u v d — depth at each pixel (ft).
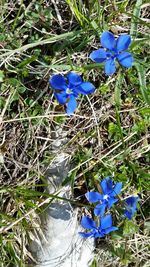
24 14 0.74
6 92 0.75
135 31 0.74
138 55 0.77
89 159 0.78
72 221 0.82
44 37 0.76
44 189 0.80
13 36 0.74
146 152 0.82
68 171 0.79
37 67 0.75
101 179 0.80
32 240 0.82
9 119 0.77
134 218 0.83
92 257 0.85
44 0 0.75
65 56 0.76
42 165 0.79
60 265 0.83
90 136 0.79
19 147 0.78
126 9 0.77
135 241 0.83
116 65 0.74
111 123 0.79
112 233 0.82
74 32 0.73
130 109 0.79
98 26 0.73
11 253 0.80
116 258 0.86
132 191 0.82
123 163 0.81
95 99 0.78
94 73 0.77
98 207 0.73
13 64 0.75
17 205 0.76
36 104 0.76
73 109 0.68
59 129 0.78
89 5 0.75
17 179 0.79
